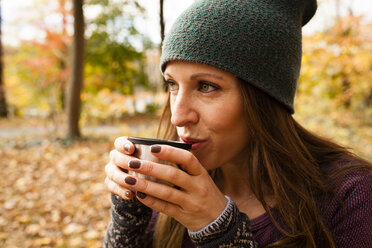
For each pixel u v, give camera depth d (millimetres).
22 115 16578
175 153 751
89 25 16078
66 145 8242
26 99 12945
